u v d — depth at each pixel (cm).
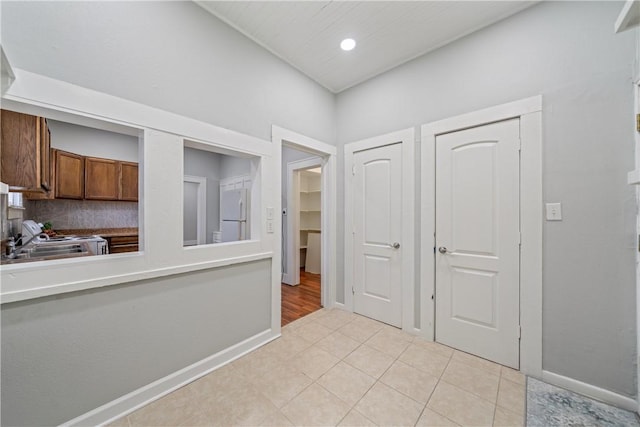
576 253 165
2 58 99
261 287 223
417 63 238
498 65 193
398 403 154
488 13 189
